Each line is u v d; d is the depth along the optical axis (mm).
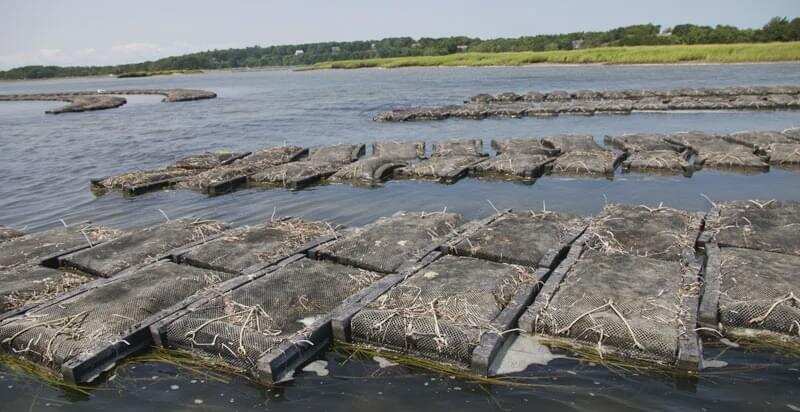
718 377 6422
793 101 29484
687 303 7391
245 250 10133
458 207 14094
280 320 7523
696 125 25438
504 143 21047
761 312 7070
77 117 41719
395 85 62719
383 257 9523
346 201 15109
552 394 6281
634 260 8750
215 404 6426
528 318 7336
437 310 7406
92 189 17750
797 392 6121
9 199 17125
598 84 50500
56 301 8414
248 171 18203
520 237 10008
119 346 7277
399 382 6652
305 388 6621
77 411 6449
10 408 6543
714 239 9547
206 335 7285
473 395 6340
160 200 16094
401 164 18375
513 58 95688
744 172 16391
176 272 9219
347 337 7488
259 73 156750
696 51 75562
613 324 6949
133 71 188250
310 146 24688
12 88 114500
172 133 30625
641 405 6047
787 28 84625
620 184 15625
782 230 9555
